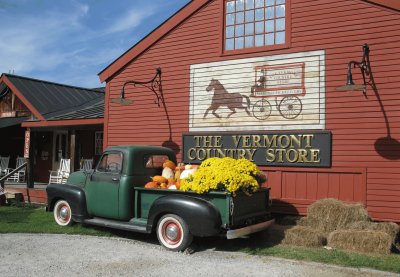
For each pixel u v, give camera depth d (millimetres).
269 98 9805
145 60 11844
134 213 8070
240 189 7121
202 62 10852
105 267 6246
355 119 8797
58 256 6891
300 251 7172
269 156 9672
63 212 9352
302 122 9359
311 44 9375
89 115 13602
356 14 8922
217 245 7766
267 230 8750
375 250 7098
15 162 19406
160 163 8836
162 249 7387
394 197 8328
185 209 7070
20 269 6121
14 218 10422
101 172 8523
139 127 11812
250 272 6016
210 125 10609
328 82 9133
